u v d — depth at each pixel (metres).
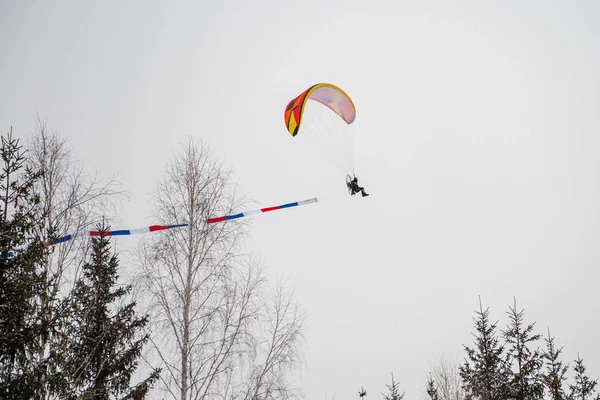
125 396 29.09
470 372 43.09
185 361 29.45
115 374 30.27
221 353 30.00
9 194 27.44
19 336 25.08
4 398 24.23
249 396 29.69
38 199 28.61
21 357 25.61
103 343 30.28
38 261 26.83
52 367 25.86
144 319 30.94
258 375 30.34
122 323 30.75
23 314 25.52
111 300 31.59
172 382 29.28
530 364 41.75
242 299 31.61
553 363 47.03
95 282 31.53
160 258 32.03
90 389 27.58
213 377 29.08
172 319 30.55
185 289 31.22
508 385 41.06
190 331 30.39
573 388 48.72
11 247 26.22
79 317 30.08
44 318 26.20
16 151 27.98
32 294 26.03
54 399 26.11
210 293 31.66
